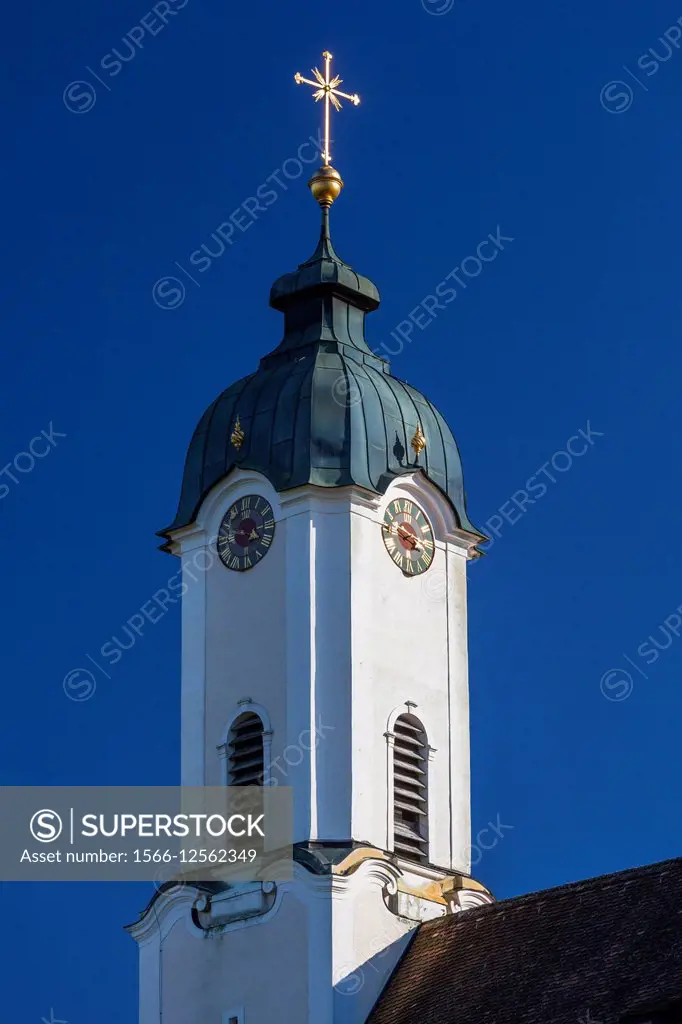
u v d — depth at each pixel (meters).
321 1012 91.44
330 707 95.00
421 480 98.75
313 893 92.62
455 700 98.50
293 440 97.50
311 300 101.50
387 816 95.31
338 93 103.31
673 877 88.50
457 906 95.50
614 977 85.69
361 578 96.38
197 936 95.31
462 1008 89.00
